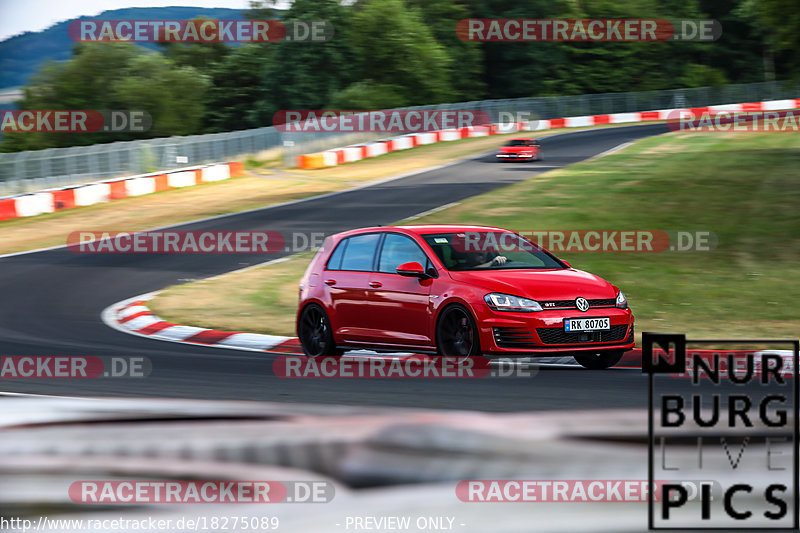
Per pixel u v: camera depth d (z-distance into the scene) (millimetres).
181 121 161375
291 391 20109
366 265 26094
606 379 21422
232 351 27922
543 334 22469
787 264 41875
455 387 20391
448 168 102750
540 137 139625
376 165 112375
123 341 30297
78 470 7375
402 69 177500
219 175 101438
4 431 8758
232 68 193875
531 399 18594
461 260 24906
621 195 64938
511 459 6758
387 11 177125
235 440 7883
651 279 39750
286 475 6984
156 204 81938
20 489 7031
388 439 7598
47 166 92062
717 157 86062
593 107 185875
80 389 20969
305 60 177500
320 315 26766
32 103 155500
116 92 153125
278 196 84375
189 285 43344
